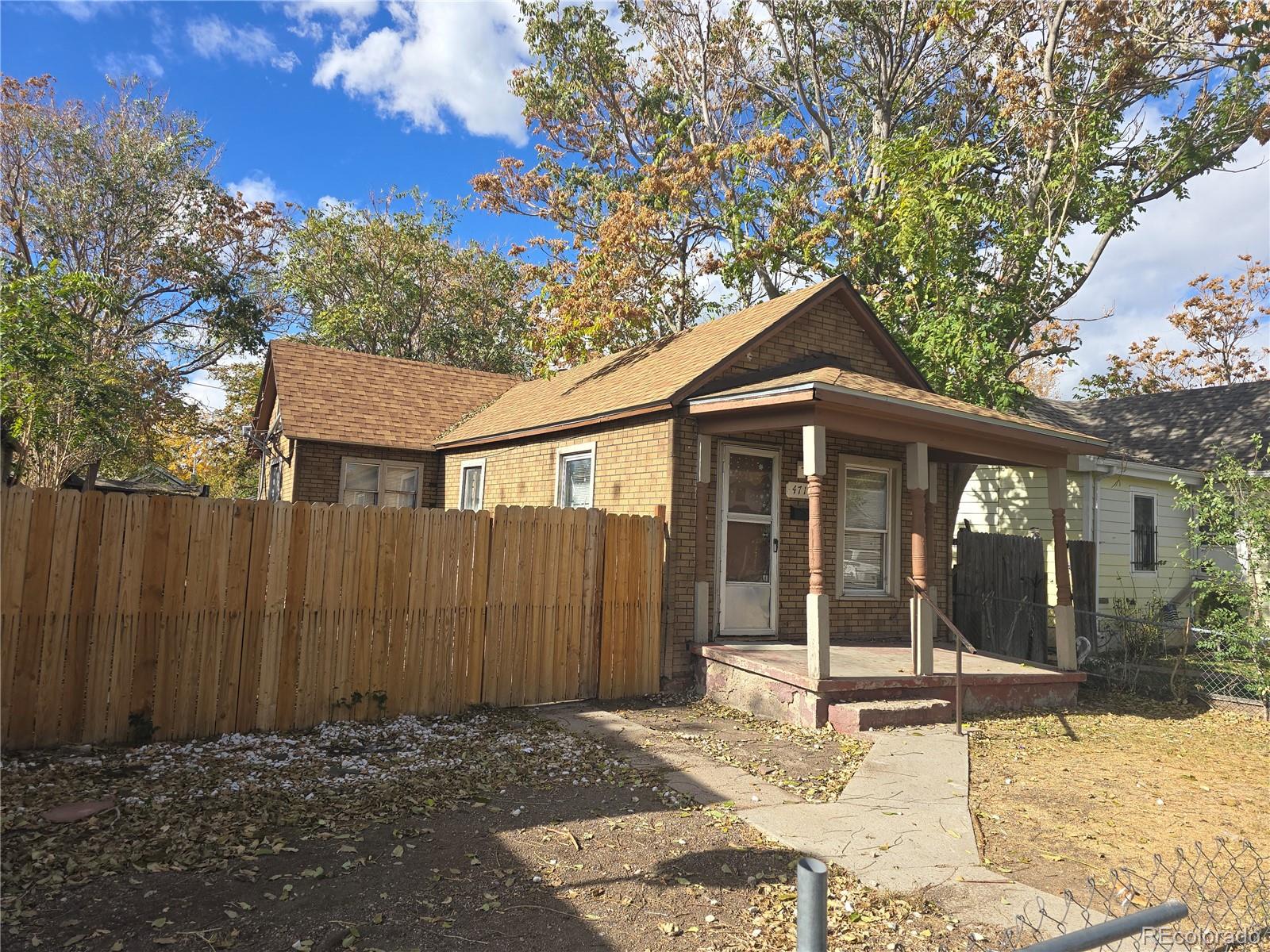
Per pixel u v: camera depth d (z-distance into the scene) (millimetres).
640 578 9344
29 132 24828
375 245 30406
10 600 5969
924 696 8438
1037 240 15273
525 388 17641
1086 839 5117
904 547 11766
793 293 12195
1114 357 33688
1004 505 15922
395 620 7727
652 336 21125
